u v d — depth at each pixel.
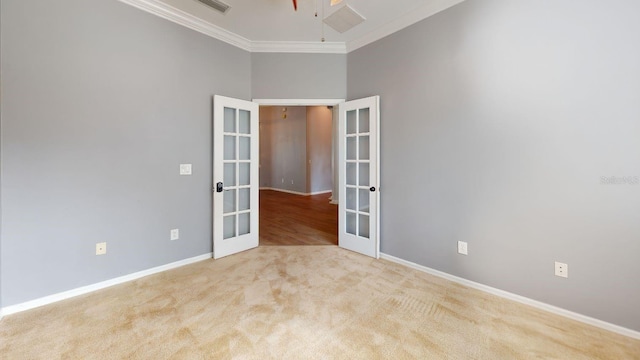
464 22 2.46
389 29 3.04
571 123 1.96
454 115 2.55
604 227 1.87
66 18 2.23
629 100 1.76
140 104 2.64
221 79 3.25
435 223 2.74
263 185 10.12
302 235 4.19
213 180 3.17
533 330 1.87
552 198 2.06
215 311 2.09
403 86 2.95
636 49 1.73
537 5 2.07
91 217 2.40
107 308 2.12
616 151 1.81
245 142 3.53
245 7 2.75
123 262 2.59
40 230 2.17
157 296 2.31
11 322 1.93
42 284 2.18
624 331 1.82
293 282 2.59
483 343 1.74
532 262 2.16
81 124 2.33
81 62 2.31
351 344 1.72
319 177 9.15
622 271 1.82
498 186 2.31
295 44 3.49
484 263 2.42
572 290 1.99
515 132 2.21
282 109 9.45
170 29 2.82
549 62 2.03
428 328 1.89
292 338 1.78
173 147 2.89
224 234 3.35
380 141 3.20
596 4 1.84
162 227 2.84
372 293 2.38
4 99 2.01
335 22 2.90
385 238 3.21
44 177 2.18
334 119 6.98
